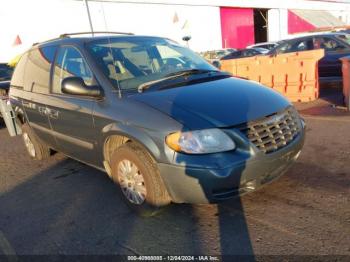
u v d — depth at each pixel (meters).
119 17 23.11
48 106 4.27
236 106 2.96
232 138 2.75
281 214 3.11
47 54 4.53
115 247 2.92
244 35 31.72
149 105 3.05
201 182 2.73
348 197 3.28
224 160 2.70
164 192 3.08
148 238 2.99
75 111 3.75
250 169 2.78
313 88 7.97
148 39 4.31
